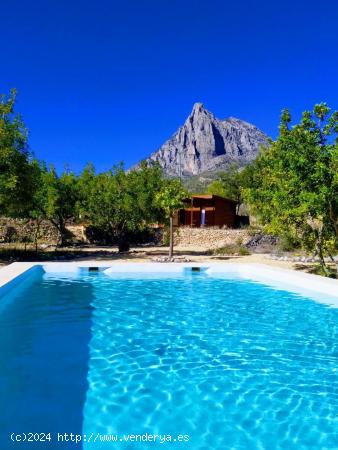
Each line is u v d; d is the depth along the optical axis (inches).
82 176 1136.8
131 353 237.9
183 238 1199.6
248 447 139.6
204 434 147.2
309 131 494.3
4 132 671.1
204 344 257.1
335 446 140.5
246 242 1020.5
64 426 150.8
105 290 451.2
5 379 195.0
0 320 315.0
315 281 412.2
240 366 217.5
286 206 503.8
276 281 488.4
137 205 900.0
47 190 976.3
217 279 526.0
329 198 457.1
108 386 188.2
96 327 297.4
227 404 171.3
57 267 562.3
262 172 754.2
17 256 741.9
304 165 479.5
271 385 191.8
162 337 272.5
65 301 390.9
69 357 228.7
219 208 1460.4
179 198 738.8
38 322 310.5
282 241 855.7
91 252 901.8
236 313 346.0
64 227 1206.9
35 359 224.8
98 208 943.7
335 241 520.1
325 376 203.6
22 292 430.0
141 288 465.7
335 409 167.8
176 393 181.5
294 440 143.9
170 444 140.0
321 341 264.7
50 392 180.4
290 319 323.6
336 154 451.8
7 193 666.2
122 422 154.6
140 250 986.1
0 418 155.9
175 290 453.4
